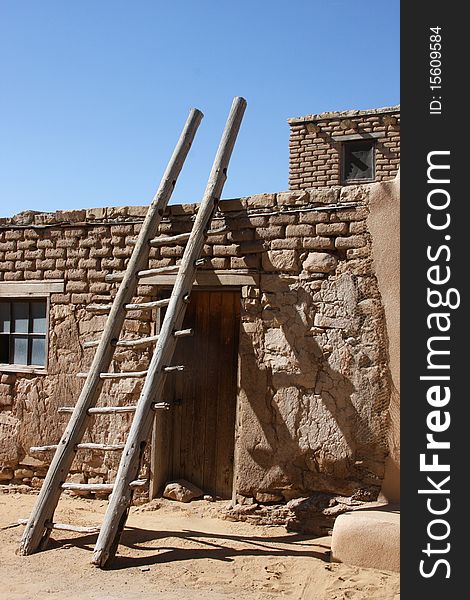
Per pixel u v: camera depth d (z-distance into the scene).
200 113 7.70
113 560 5.65
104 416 7.73
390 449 6.46
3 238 8.45
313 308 6.83
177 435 7.74
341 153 12.18
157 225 7.18
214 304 7.68
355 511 6.16
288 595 5.09
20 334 8.45
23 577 5.34
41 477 8.12
